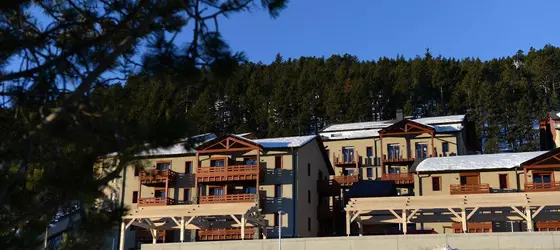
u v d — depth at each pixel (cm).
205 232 4372
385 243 3294
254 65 11444
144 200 4478
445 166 4334
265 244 3488
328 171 5550
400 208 3612
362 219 3800
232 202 4369
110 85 909
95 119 824
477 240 3172
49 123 786
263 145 4534
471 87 9362
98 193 901
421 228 4178
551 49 10344
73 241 970
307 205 4616
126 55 942
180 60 849
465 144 6097
